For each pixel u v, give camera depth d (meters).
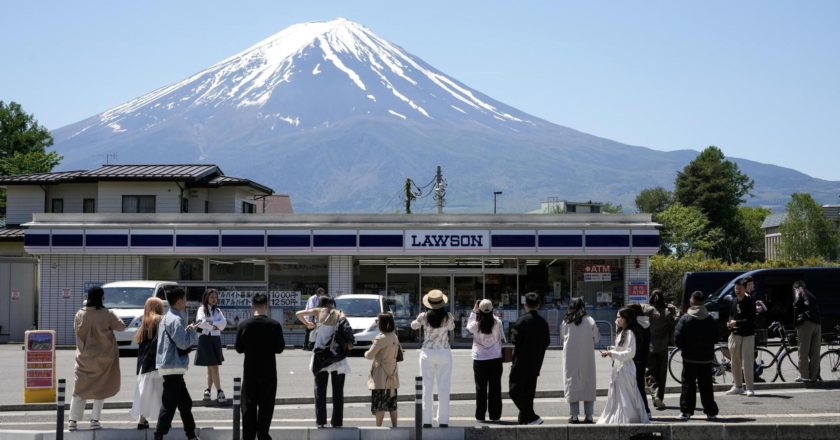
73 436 13.23
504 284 35.00
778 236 126.25
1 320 36.12
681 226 103.69
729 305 27.67
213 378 17.12
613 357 14.36
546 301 35.00
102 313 13.98
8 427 14.66
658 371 16.47
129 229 34.78
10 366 24.81
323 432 13.20
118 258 35.22
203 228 34.78
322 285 35.06
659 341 16.42
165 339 13.10
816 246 114.38
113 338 14.05
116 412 16.58
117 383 14.05
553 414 15.93
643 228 34.62
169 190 44.53
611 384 14.38
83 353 13.83
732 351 17.70
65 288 35.22
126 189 44.72
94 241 34.81
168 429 13.04
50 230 34.81
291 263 35.16
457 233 34.47
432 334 14.24
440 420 14.18
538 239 34.50
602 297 35.00
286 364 25.42
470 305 34.94
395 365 14.27
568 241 34.50
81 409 13.80
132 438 13.30
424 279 35.03
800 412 15.48
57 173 47.84
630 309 14.45
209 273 35.19
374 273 35.03
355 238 34.53
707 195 113.38
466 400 18.20
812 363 18.67
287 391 18.83
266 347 12.95
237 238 34.72
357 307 29.17
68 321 35.09
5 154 72.19
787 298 28.22
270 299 35.03
